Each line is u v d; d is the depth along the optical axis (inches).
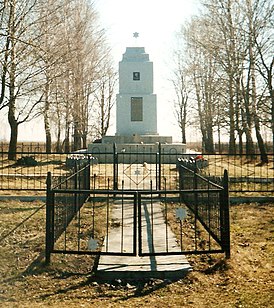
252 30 674.2
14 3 514.3
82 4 1039.0
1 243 240.5
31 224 289.3
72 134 1248.2
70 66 719.1
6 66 544.7
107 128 1627.7
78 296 165.5
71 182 291.3
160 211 339.9
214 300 160.1
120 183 509.7
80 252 199.9
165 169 655.1
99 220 301.1
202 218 277.0
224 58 721.6
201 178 279.1
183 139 1689.2
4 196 399.2
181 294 167.5
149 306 154.6
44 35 568.4
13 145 898.1
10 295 165.6
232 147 1090.7
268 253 226.1
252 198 393.7
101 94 1573.6
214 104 872.3
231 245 237.1
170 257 210.8
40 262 205.8
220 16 759.1
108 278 186.9
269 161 885.8
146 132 992.2
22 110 816.9
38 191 443.2
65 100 795.4
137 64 1002.7
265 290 169.5
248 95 714.8
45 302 158.4
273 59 683.4
